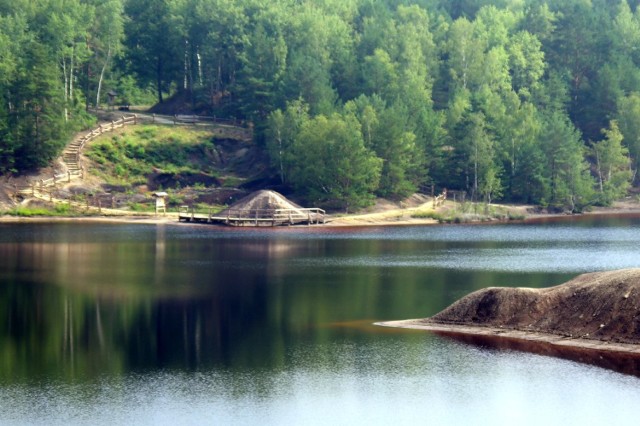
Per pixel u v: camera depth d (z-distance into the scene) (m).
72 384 51.56
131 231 128.62
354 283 83.62
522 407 47.47
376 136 160.12
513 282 83.06
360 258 101.75
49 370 54.28
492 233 132.25
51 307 71.81
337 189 153.25
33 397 49.34
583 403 47.81
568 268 93.12
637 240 122.19
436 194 168.12
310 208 151.62
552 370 52.94
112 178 159.50
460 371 53.31
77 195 150.75
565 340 58.28
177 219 144.12
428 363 54.88
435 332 62.31
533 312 61.50
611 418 45.78
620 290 58.59
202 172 167.38
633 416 46.03
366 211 154.00
